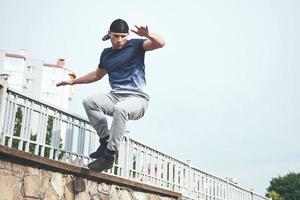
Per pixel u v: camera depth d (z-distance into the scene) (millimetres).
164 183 9500
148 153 8797
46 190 5316
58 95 52375
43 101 5590
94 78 5133
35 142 5449
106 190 6637
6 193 4660
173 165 10195
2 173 4621
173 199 9297
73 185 5840
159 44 4531
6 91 5039
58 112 5949
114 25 4770
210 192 12555
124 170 7645
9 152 4613
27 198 4988
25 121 5332
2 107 4934
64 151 6004
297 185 35969
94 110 4852
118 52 4844
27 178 5008
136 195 7582
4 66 50406
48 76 52438
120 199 7043
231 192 14500
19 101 5258
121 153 7633
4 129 4969
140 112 4820
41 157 5137
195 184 11461
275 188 36969
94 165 4973
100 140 4984
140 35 4418
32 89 51406
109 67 4910
